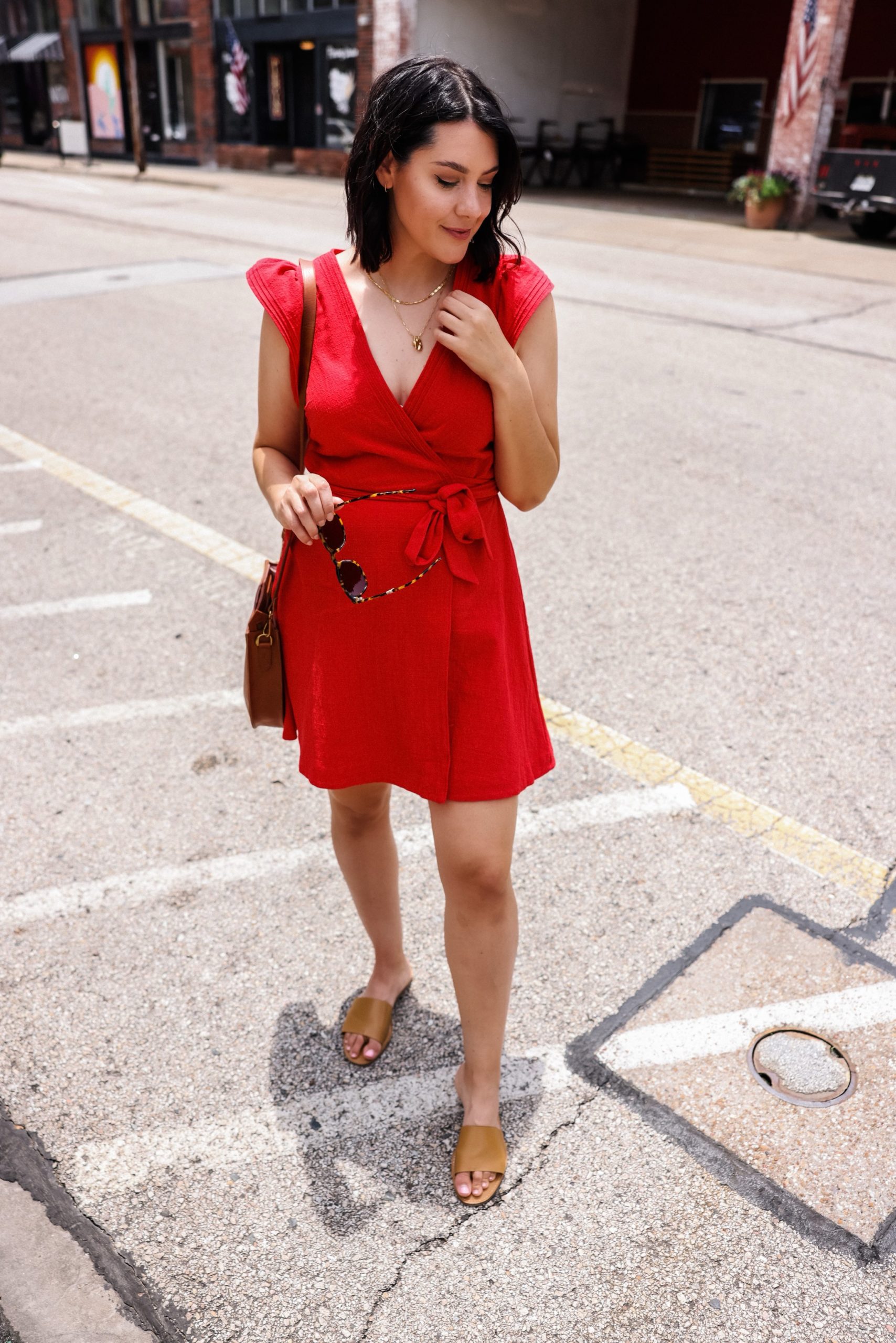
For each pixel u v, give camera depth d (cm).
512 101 2067
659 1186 194
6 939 249
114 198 1769
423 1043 226
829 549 468
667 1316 173
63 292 971
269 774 313
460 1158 195
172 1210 190
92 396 670
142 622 398
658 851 280
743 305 987
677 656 376
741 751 323
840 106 1958
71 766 314
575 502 516
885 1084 214
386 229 162
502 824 180
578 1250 183
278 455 181
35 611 404
